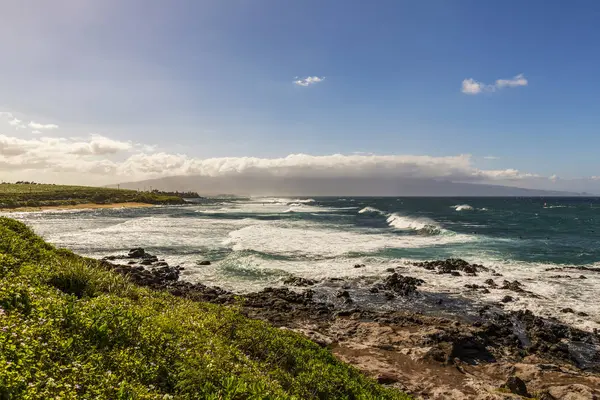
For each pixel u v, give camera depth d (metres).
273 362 9.73
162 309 11.06
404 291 27.33
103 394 4.98
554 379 14.95
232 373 7.20
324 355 11.48
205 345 8.16
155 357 6.69
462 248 43.84
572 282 29.45
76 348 6.03
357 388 9.92
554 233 57.47
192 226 67.75
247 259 37.41
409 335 18.95
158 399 5.45
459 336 18.66
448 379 14.88
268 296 25.89
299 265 35.34
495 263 36.28
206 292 26.28
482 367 16.41
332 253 40.59
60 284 10.56
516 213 106.94
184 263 36.34
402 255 39.91
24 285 7.73
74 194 158.50
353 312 23.08
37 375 4.75
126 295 11.61
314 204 183.88
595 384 14.62
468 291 27.53
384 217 91.69
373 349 17.45
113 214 103.06
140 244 46.34
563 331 20.34
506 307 24.12
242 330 10.87
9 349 4.98
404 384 14.25
